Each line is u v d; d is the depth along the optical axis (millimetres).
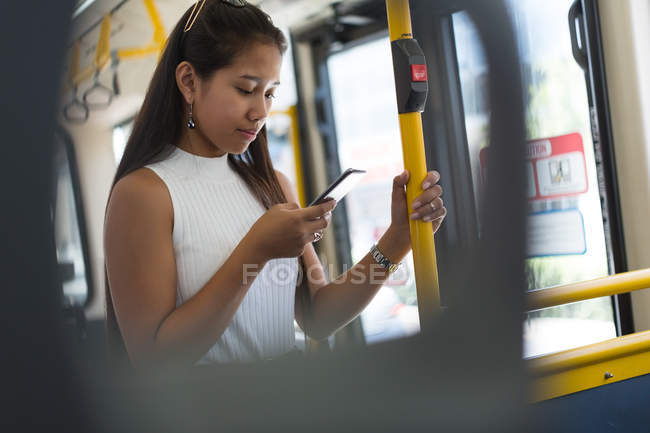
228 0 804
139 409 683
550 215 1946
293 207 792
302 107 3561
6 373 583
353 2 3240
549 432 927
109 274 767
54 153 616
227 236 833
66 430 616
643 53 1854
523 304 959
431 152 2033
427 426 835
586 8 1903
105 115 3846
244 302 854
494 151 1982
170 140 836
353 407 799
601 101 1916
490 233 1947
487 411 873
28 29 605
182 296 810
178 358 737
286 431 762
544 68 1968
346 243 3459
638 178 1877
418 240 859
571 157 1939
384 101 3266
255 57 774
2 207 587
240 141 816
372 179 3377
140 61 3617
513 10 1968
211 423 723
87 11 3412
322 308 997
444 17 2002
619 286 1024
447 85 2006
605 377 985
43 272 605
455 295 1875
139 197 761
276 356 884
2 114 592
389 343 861
